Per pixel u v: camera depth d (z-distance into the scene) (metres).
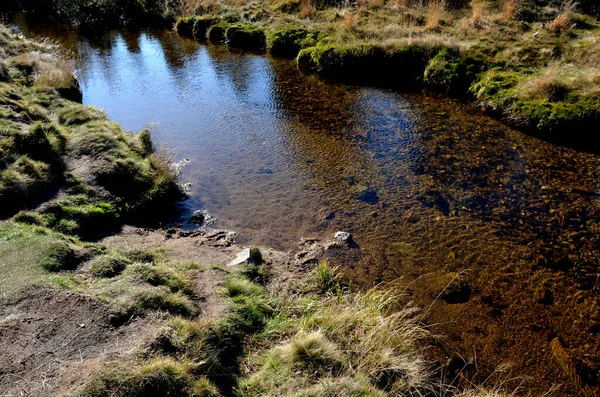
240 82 14.38
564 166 9.23
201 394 4.05
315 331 5.00
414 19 15.93
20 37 16.38
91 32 20.78
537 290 6.21
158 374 3.96
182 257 6.50
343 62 14.41
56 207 7.00
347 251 6.98
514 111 11.00
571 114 10.16
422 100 12.60
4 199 6.85
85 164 8.26
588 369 5.11
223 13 19.75
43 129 8.62
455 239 7.21
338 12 17.41
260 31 17.67
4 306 4.67
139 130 11.16
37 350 4.20
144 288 5.21
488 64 12.83
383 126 11.14
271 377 4.45
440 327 5.64
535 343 5.43
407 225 7.56
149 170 8.55
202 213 7.99
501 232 7.36
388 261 6.78
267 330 5.19
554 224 7.54
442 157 9.66
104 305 4.77
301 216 7.88
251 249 6.59
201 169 9.47
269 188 8.73
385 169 9.27
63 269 5.55
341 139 10.56
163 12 21.98
